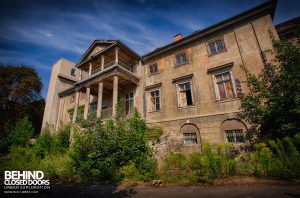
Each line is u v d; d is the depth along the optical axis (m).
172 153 9.94
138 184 6.95
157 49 16.03
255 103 9.23
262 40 10.91
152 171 7.65
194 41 14.24
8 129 20.41
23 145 17.56
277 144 6.98
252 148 9.52
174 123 13.29
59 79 27.34
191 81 13.41
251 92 10.35
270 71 10.03
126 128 9.63
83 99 23.00
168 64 15.41
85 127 9.38
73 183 7.86
